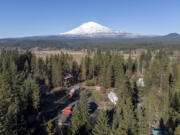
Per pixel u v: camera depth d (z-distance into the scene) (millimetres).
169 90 47094
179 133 26031
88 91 60469
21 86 40656
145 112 30938
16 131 25312
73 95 55406
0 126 24000
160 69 58844
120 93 41094
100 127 23297
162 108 37781
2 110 25844
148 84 52875
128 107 27406
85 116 27688
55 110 42344
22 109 35719
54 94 56500
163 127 33469
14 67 56156
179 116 31828
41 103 47219
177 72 54500
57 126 32062
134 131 24375
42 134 30875
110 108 43188
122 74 60438
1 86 36438
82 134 26078
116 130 23141
